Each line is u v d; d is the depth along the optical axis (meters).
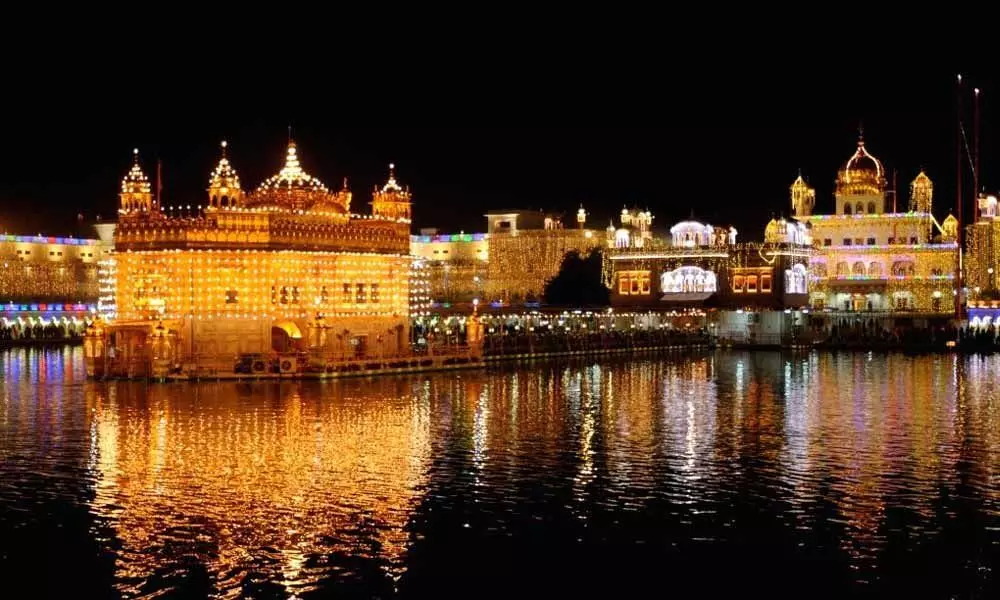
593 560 33.22
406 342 88.25
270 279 79.38
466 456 46.78
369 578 31.83
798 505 38.75
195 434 51.34
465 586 31.25
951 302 129.00
